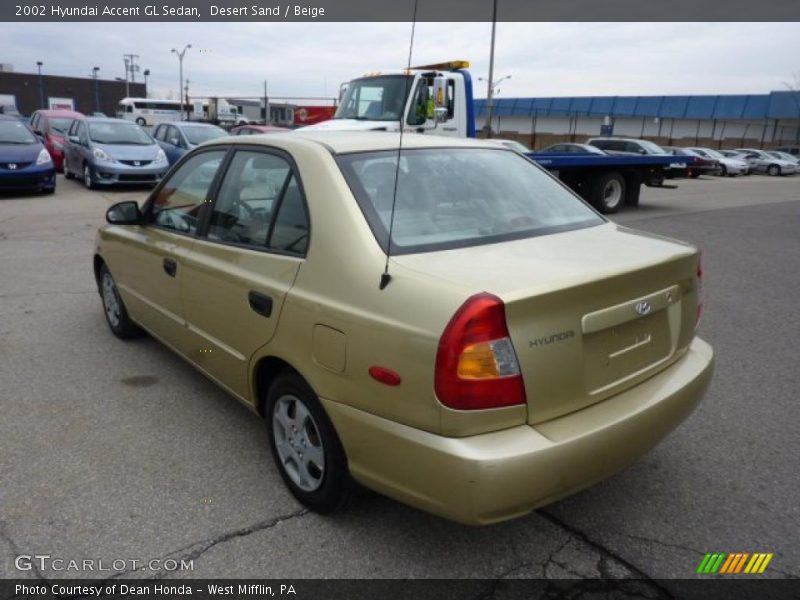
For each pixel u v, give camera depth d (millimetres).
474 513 2223
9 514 2914
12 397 4109
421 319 2275
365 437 2473
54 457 3400
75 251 8492
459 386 2186
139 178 14695
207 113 41562
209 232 3553
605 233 3178
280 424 3041
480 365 2182
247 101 43781
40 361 4711
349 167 2930
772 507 3027
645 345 2717
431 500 2312
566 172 13148
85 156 14914
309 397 2758
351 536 2797
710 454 3494
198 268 3492
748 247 9789
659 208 15023
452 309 2215
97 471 3277
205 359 3611
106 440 3590
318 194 2850
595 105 63406
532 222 3133
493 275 2387
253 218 3223
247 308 3059
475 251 2703
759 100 54375
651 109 60281
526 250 2758
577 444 2312
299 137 3279
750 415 3967
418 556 2680
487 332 2184
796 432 3746
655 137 59188
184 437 3637
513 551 2721
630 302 2572
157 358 4797
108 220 4270
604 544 2771
